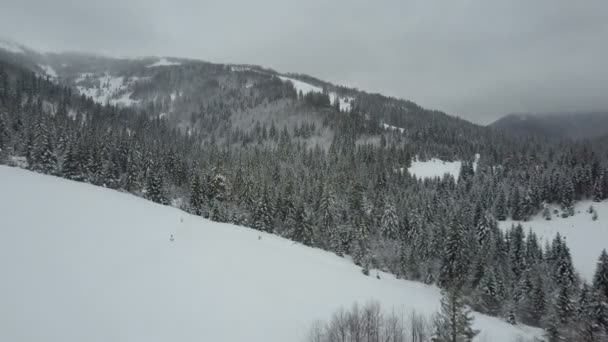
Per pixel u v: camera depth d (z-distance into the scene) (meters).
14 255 32.47
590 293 52.47
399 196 109.69
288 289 39.56
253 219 79.69
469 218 97.00
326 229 82.38
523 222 117.94
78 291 29.31
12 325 23.02
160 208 68.25
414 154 182.50
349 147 182.38
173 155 111.75
